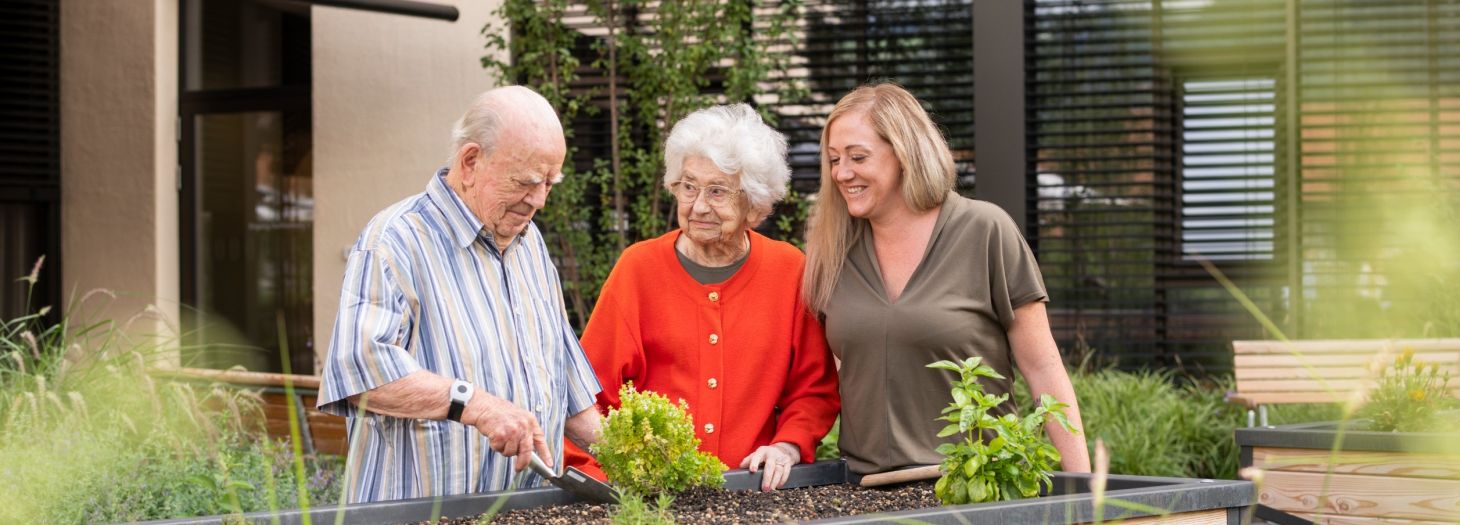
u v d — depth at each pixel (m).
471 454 2.07
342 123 6.97
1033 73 6.75
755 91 6.41
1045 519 1.62
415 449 2.04
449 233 2.09
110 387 4.02
